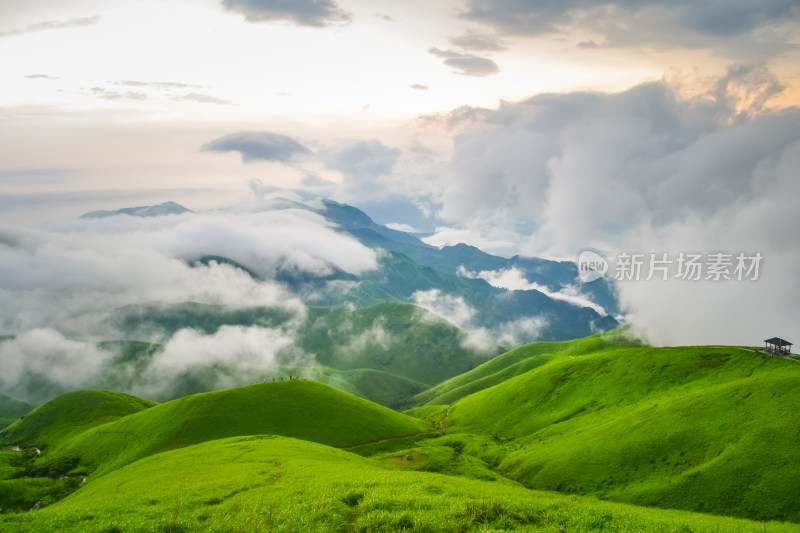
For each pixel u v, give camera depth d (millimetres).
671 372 147250
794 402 90812
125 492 63406
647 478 91188
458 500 42969
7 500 145875
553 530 36438
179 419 164375
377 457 140125
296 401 176125
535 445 137000
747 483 77375
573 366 188000
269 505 45625
